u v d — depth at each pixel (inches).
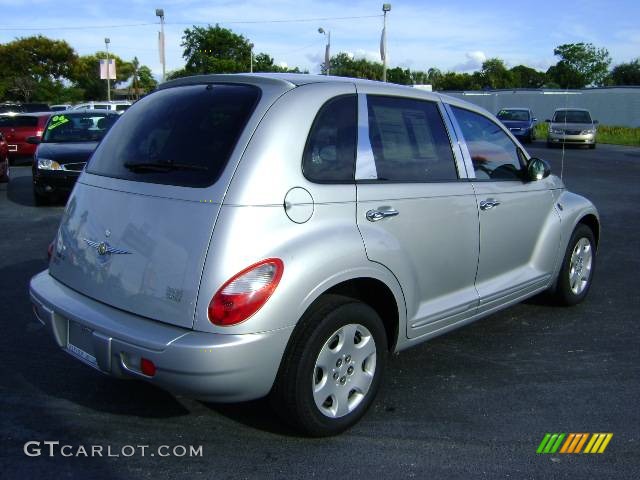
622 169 712.4
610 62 2401.6
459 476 121.9
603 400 154.3
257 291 114.3
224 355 112.2
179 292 116.0
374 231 135.2
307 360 123.0
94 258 131.1
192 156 126.3
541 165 184.7
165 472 122.2
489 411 147.9
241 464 124.9
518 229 183.5
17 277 251.6
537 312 220.2
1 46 2431.1
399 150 148.0
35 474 121.0
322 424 129.5
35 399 150.7
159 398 152.0
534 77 3152.1
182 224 119.0
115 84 2630.4
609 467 125.9
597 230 231.8
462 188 161.3
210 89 138.7
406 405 150.3
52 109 1312.7
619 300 235.0
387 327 147.7
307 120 128.8
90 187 141.1
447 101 167.2
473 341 192.5
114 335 119.0
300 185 123.9
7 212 402.0
